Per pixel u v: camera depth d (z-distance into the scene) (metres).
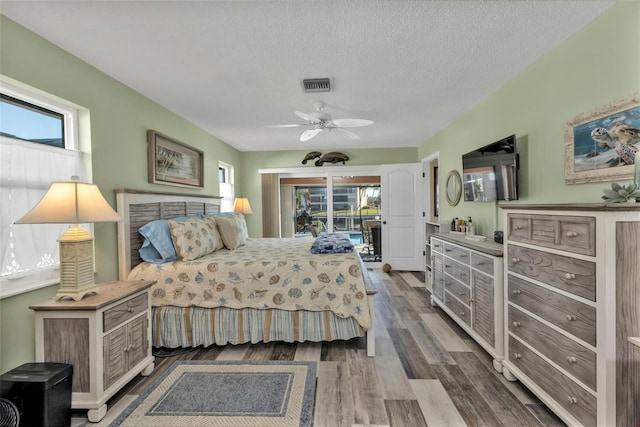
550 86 2.17
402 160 5.68
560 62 2.07
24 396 1.43
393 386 1.97
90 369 1.69
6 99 1.84
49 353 1.70
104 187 2.42
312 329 2.50
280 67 2.36
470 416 1.67
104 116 2.42
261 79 2.57
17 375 1.47
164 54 2.15
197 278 2.53
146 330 2.16
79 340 1.69
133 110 2.77
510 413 1.69
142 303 2.12
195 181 3.89
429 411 1.72
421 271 5.47
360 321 2.37
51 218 1.64
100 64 2.29
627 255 1.28
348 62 2.29
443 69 2.43
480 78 2.62
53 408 1.47
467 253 2.62
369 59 2.25
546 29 1.89
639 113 1.57
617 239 1.28
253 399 1.86
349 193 6.21
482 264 2.35
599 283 1.31
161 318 2.52
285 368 2.21
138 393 1.95
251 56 2.19
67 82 2.09
